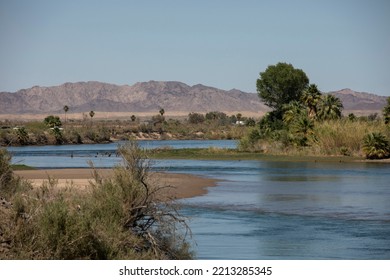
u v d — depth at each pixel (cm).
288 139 15725
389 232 4262
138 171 2831
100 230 2400
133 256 2434
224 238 3928
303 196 6506
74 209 2464
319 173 9825
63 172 8756
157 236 2703
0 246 2188
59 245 2217
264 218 4903
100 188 2725
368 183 8025
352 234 4194
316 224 4609
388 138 13550
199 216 5000
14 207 2325
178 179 8206
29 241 2222
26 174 8294
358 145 14525
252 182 8062
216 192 6819
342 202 5956
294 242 3844
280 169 10812
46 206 2308
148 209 2716
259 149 16162
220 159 14125
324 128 15150
